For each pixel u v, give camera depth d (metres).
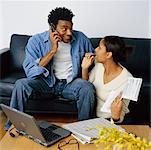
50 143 1.21
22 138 1.28
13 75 2.58
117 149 0.98
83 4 3.03
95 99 2.02
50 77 2.26
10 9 3.06
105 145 1.08
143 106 2.35
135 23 3.07
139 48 2.71
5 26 3.10
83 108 2.09
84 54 2.28
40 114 2.51
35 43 2.29
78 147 1.20
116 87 1.82
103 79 1.95
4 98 2.39
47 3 3.03
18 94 2.13
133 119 2.30
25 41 2.83
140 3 3.02
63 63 2.30
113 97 1.62
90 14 3.06
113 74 1.89
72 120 2.42
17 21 3.09
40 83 2.22
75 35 2.37
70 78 2.25
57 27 2.22
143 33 3.09
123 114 1.63
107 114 1.62
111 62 1.89
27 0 3.03
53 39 2.23
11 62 2.81
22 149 1.17
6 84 2.36
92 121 1.43
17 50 2.81
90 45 2.38
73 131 1.31
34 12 3.06
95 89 2.01
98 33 3.10
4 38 3.13
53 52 2.20
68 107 2.34
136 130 1.40
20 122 1.26
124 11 3.05
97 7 3.04
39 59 2.21
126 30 3.09
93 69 2.12
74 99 2.22
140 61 2.70
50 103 2.34
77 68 2.27
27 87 2.13
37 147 1.19
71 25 2.27
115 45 1.86
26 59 2.26
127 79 1.73
